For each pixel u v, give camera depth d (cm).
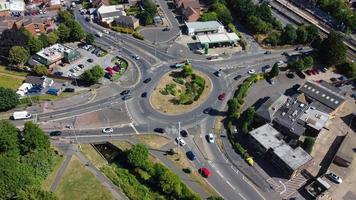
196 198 14950
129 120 19538
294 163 16388
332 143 18438
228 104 19838
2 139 16262
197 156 17638
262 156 17575
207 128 19138
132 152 16550
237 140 18400
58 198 15025
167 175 15600
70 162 17162
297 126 18388
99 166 17050
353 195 16075
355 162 17525
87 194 15675
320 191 16038
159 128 19088
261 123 19200
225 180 16575
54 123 19325
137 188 16050
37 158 16062
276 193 16075
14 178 14800
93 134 18725
